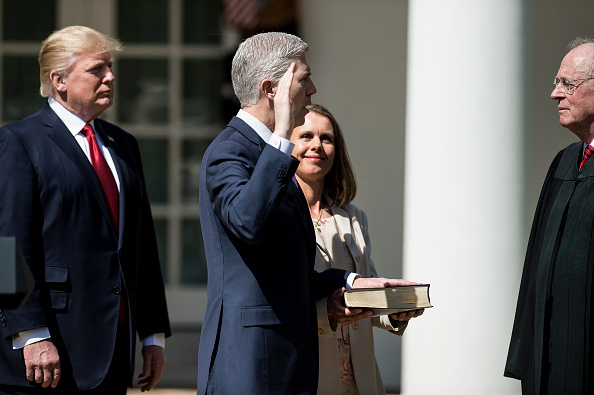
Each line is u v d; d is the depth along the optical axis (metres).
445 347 11.42
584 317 7.45
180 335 17.53
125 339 8.23
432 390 11.43
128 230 8.37
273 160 6.38
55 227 7.88
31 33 17.98
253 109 7.13
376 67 14.73
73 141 8.18
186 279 18.56
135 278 8.44
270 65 7.01
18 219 7.68
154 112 18.44
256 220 6.31
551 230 7.82
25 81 17.97
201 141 18.45
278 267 6.81
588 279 7.45
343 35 14.80
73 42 8.23
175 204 18.50
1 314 7.61
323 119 8.57
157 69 18.36
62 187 7.93
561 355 7.56
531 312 7.96
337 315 7.39
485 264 11.39
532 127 11.52
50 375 7.68
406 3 14.65
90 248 7.98
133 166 8.75
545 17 14.44
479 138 11.45
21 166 7.84
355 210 8.91
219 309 6.80
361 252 8.55
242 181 6.57
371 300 7.23
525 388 7.94
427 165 11.52
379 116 14.70
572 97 7.86
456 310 11.41
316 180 8.59
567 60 7.96
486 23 11.45
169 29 18.31
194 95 18.41
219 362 6.76
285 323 6.75
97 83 8.25
